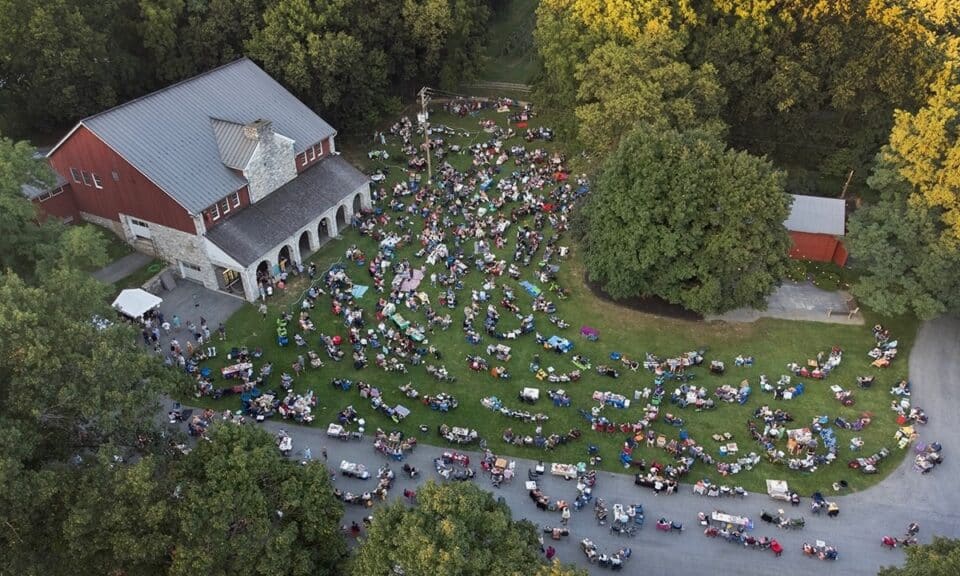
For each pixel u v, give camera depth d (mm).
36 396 35875
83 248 49844
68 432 39094
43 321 38531
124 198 66875
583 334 64750
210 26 83875
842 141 83812
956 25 90125
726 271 61625
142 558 35375
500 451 53656
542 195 83000
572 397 58219
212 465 37469
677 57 78375
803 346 64438
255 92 75625
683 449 53219
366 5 90875
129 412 38219
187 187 64062
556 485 51219
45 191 67438
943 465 53250
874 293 62719
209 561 34750
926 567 35375
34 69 75875
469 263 72188
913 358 63062
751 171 59812
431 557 32250
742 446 54219
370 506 48781
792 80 76812
